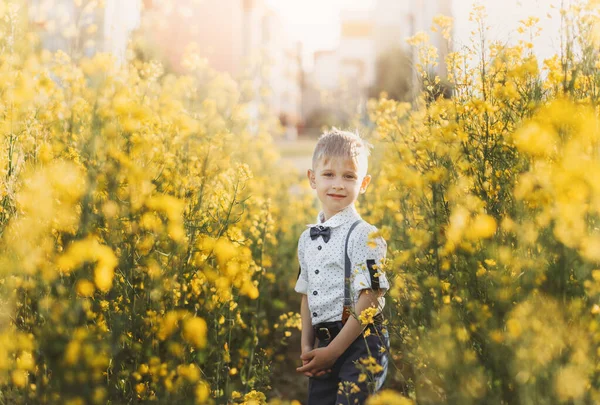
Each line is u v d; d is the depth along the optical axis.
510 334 1.60
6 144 2.41
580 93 2.07
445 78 2.63
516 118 2.20
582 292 1.71
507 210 1.98
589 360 1.54
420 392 1.98
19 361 1.84
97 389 1.82
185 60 3.30
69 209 2.01
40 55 2.71
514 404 1.66
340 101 6.08
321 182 2.47
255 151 4.54
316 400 2.39
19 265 1.96
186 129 2.77
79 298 1.93
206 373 2.48
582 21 1.94
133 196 2.10
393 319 2.23
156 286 2.04
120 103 2.28
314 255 2.46
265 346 3.34
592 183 1.54
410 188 2.16
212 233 2.39
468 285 1.91
